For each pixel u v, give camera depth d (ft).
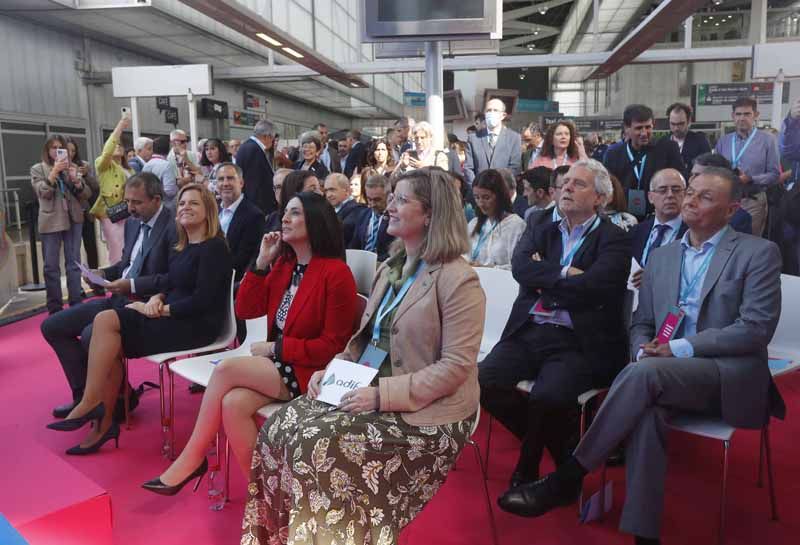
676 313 7.77
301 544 6.00
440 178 6.75
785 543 7.41
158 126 52.08
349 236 14.87
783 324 9.21
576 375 8.14
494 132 17.94
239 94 66.49
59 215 18.94
